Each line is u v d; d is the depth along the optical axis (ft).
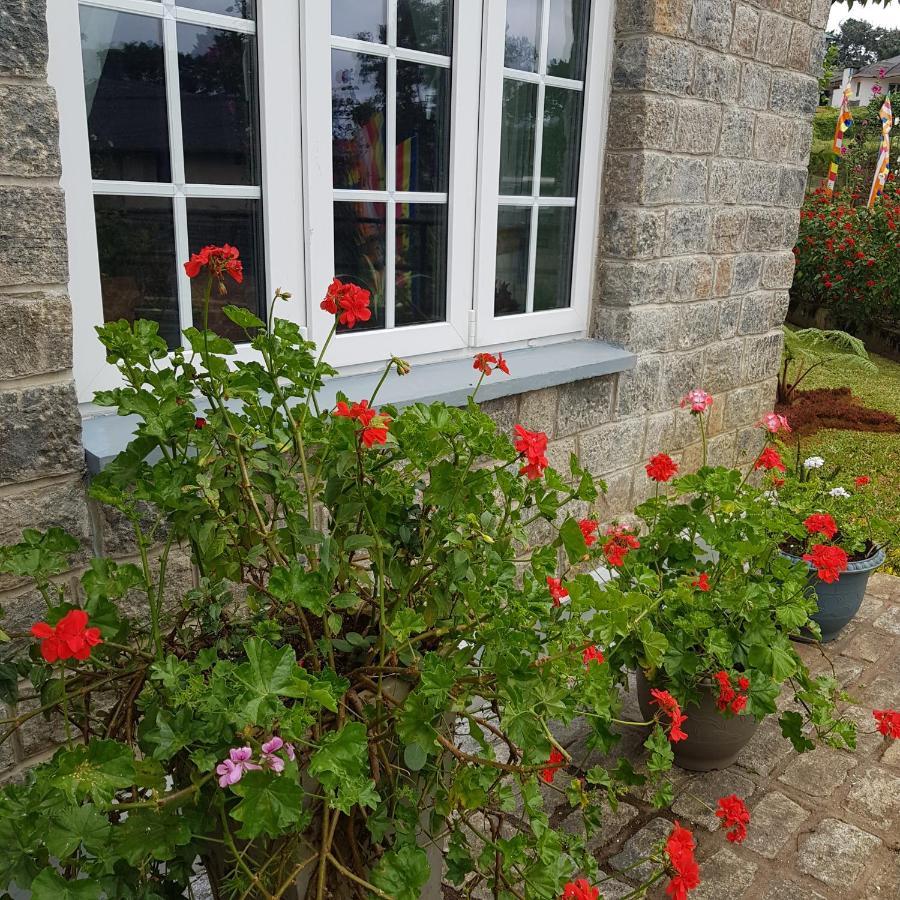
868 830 7.53
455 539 4.71
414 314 9.64
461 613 4.98
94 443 6.38
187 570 6.98
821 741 8.44
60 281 5.87
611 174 11.16
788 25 12.64
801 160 13.88
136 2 6.63
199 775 4.05
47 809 3.59
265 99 7.52
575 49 10.55
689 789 7.97
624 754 8.34
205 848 4.61
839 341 23.32
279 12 7.43
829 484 11.24
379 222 8.95
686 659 7.23
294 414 4.99
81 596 6.37
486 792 4.80
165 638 5.14
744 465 14.76
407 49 8.66
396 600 5.02
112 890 3.86
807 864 7.11
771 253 13.84
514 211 10.48
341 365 8.80
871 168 55.21
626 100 10.81
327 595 4.36
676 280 11.98
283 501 4.94
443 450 4.88
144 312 7.29
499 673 4.39
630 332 11.44
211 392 4.91
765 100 12.68
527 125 10.31
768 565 8.18
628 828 7.43
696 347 12.73
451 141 9.36
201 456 4.58
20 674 5.03
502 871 4.75
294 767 3.70
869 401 24.67
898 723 7.29
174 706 4.23
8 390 5.79
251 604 5.09
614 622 4.86
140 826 3.80
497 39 9.36
